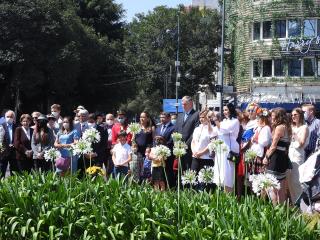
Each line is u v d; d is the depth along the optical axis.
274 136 10.38
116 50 59.41
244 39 50.84
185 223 6.66
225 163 10.83
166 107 51.34
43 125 14.77
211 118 13.62
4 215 7.15
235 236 5.96
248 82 50.28
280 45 48.06
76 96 54.53
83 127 14.79
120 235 6.56
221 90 36.28
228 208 6.92
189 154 12.73
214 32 70.50
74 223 6.86
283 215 6.57
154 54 69.69
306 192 8.33
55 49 46.78
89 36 52.44
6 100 49.31
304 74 47.44
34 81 45.16
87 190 7.58
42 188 7.71
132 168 13.89
